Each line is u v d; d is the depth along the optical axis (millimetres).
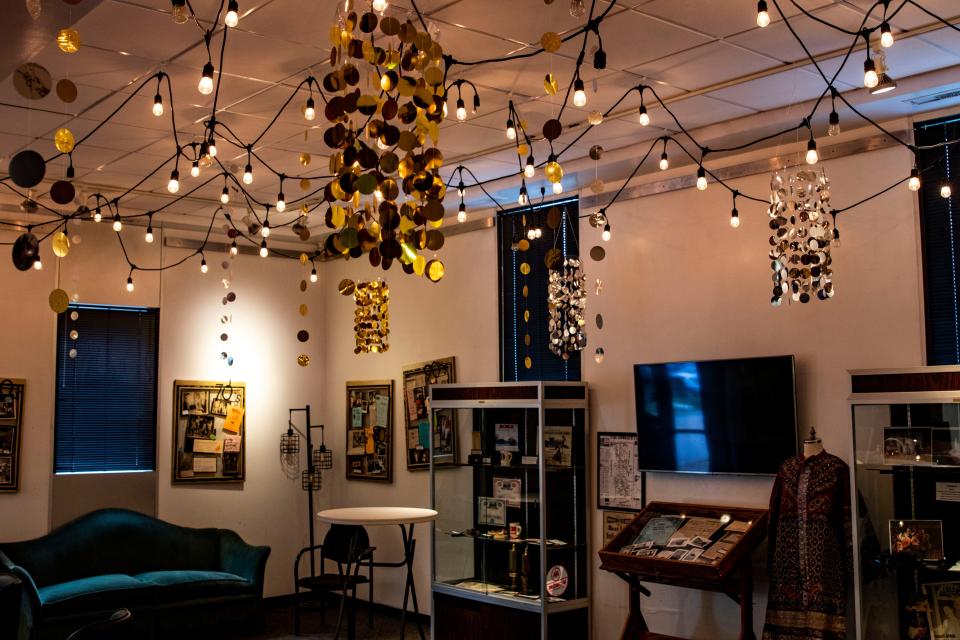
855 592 4984
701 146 6203
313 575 8539
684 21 4496
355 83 3189
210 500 8781
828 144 5828
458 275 8281
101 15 4371
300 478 9414
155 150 6668
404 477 8664
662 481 6531
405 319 8781
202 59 4941
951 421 4816
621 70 5145
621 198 6973
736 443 6027
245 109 5777
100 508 8094
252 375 9203
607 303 6988
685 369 6340
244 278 9234
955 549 4883
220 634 8016
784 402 5812
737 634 6090
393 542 8695
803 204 4645
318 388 9664
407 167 3174
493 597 6891
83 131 6211
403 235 3199
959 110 5371
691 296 6477
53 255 7992
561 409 6852
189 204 8297
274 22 4477
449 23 4516
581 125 6086
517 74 5188
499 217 7988
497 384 6984
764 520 5746
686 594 6371
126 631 7238
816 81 5270
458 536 7305
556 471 6801
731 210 6305
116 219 7105
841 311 5719
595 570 6906
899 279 5488
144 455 8484
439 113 3242
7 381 7672
